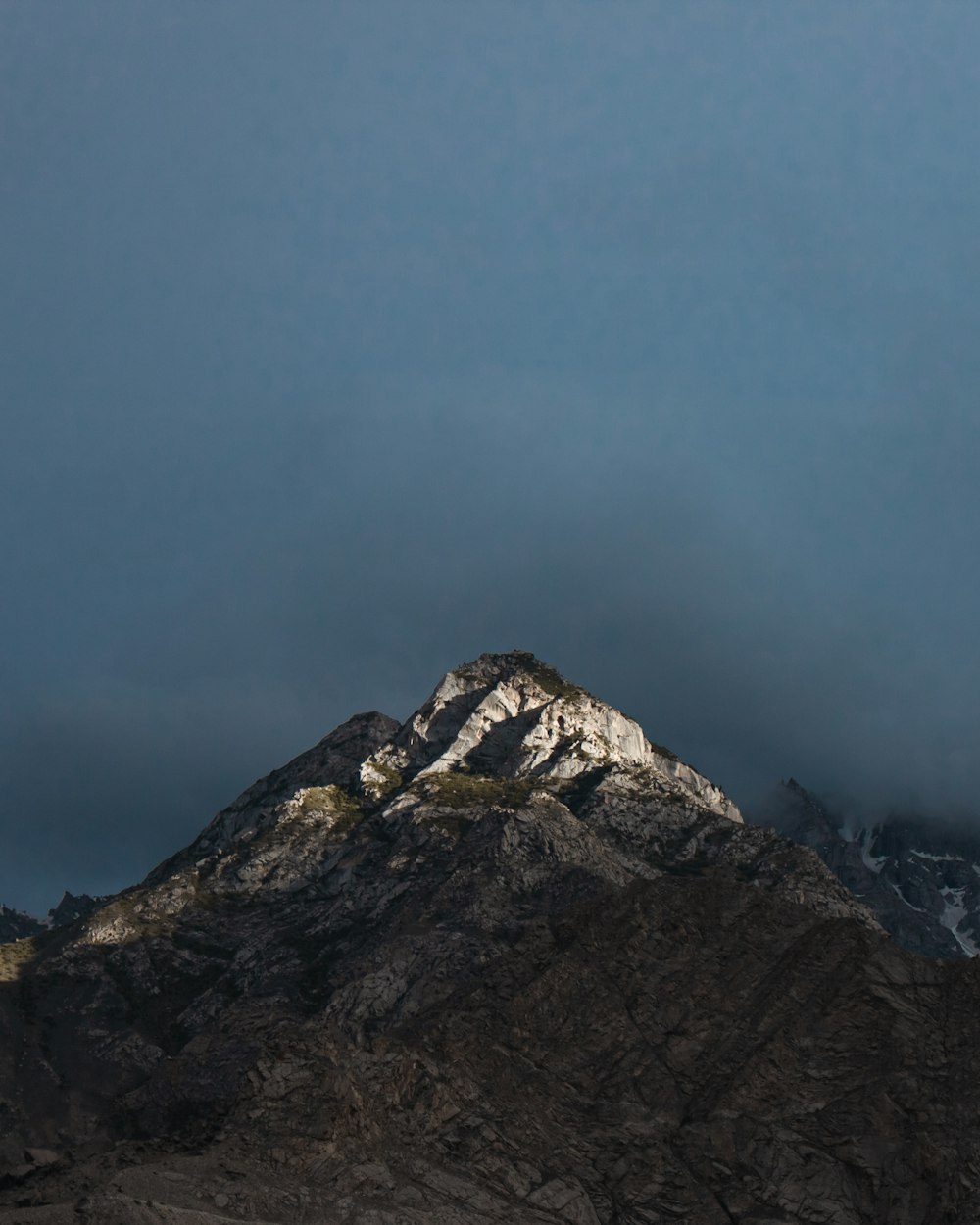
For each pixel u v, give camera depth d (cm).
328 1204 19138
